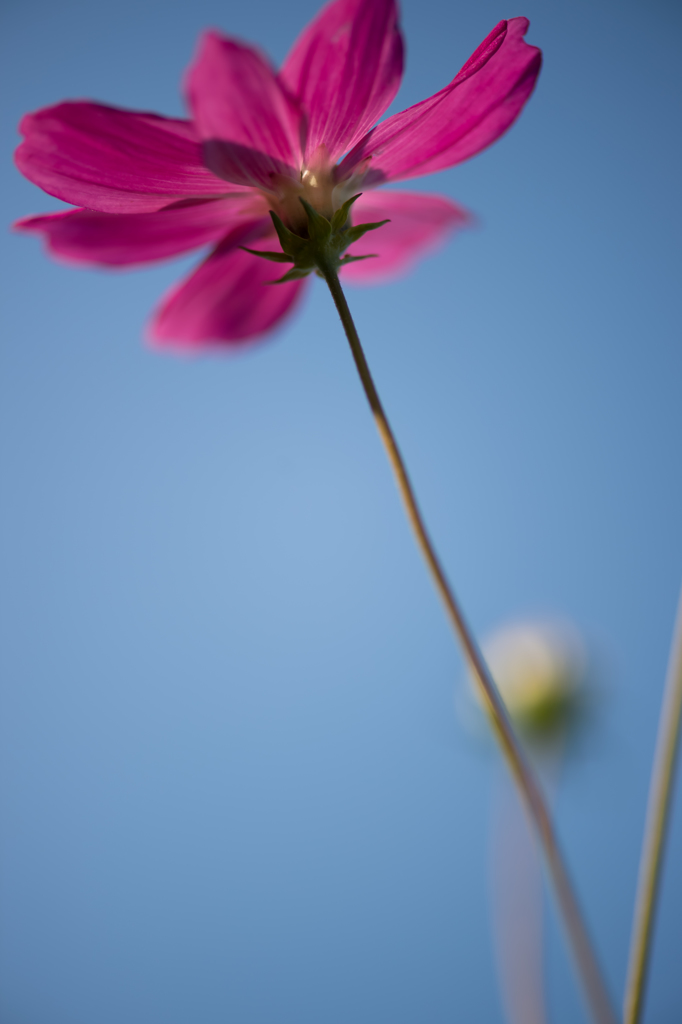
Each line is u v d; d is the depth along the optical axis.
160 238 0.41
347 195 0.40
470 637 0.37
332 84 0.38
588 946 0.37
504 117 0.40
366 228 0.40
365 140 0.39
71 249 0.41
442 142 0.40
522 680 0.54
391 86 0.39
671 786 0.37
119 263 0.41
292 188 0.40
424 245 0.45
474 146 0.40
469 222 0.44
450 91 0.38
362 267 0.46
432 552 0.37
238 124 0.38
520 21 0.39
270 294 0.44
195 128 0.38
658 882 0.37
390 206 0.44
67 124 0.38
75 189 0.39
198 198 0.40
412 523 0.37
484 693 0.37
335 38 0.38
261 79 0.38
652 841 0.37
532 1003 0.43
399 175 0.40
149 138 0.38
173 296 0.43
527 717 0.52
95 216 0.40
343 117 0.39
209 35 0.37
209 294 0.43
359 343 0.38
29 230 0.41
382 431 0.37
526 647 0.56
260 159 0.39
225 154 0.39
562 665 0.55
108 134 0.38
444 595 0.37
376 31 0.38
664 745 0.37
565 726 0.53
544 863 0.37
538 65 0.39
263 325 0.44
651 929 0.36
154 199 0.40
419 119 0.39
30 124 0.38
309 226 0.40
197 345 0.44
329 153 0.40
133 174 0.39
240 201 0.40
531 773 0.36
